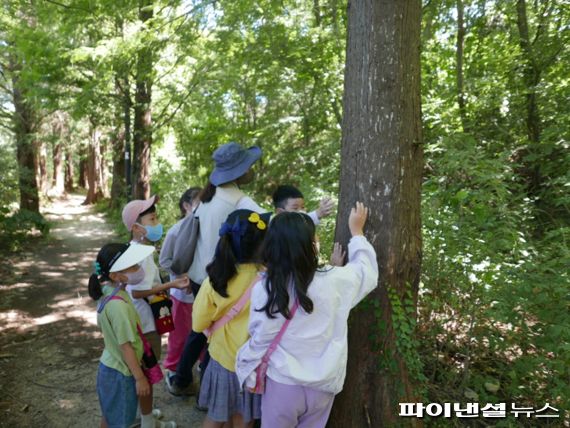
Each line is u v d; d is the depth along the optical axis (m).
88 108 9.35
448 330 3.33
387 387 2.45
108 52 7.09
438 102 5.62
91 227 12.86
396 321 2.38
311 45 7.52
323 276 1.91
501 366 3.13
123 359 2.46
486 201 3.16
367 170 2.36
